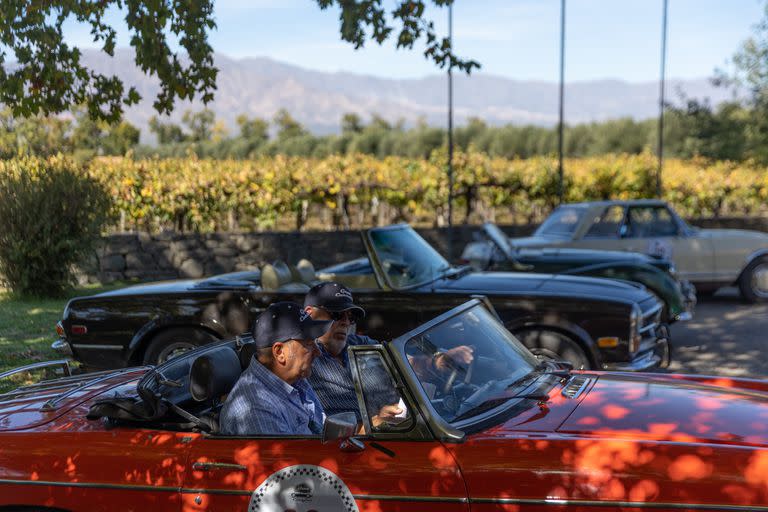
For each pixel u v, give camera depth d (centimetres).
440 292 675
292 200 1922
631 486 298
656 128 4506
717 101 2248
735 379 430
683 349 982
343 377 443
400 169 2130
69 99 708
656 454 304
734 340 1034
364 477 321
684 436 319
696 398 372
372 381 335
